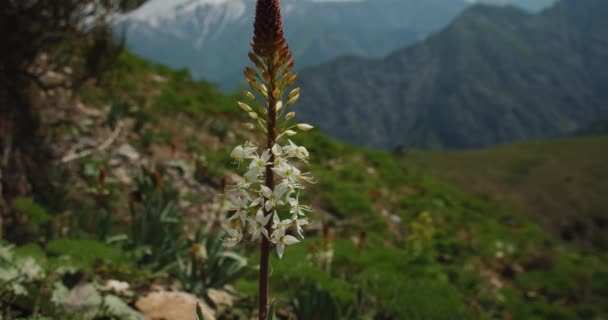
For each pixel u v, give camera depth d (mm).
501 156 36375
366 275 1702
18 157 1848
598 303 3170
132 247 1530
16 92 2055
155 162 2656
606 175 32156
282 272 1479
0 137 1774
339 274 1865
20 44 2023
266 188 724
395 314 1548
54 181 1946
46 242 1480
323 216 2961
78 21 2150
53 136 2244
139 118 3061
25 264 1101
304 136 4703
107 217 1608
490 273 3252
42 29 2045
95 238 1551
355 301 1469
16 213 1608
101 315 1040
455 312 1579
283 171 730
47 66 2191
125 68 3543
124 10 2248
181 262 1369
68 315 1015
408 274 2008
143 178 1892
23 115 2053
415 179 5520
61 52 2246
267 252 739
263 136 757
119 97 3141
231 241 741
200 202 2352
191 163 2863
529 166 33938
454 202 5164
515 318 2502
